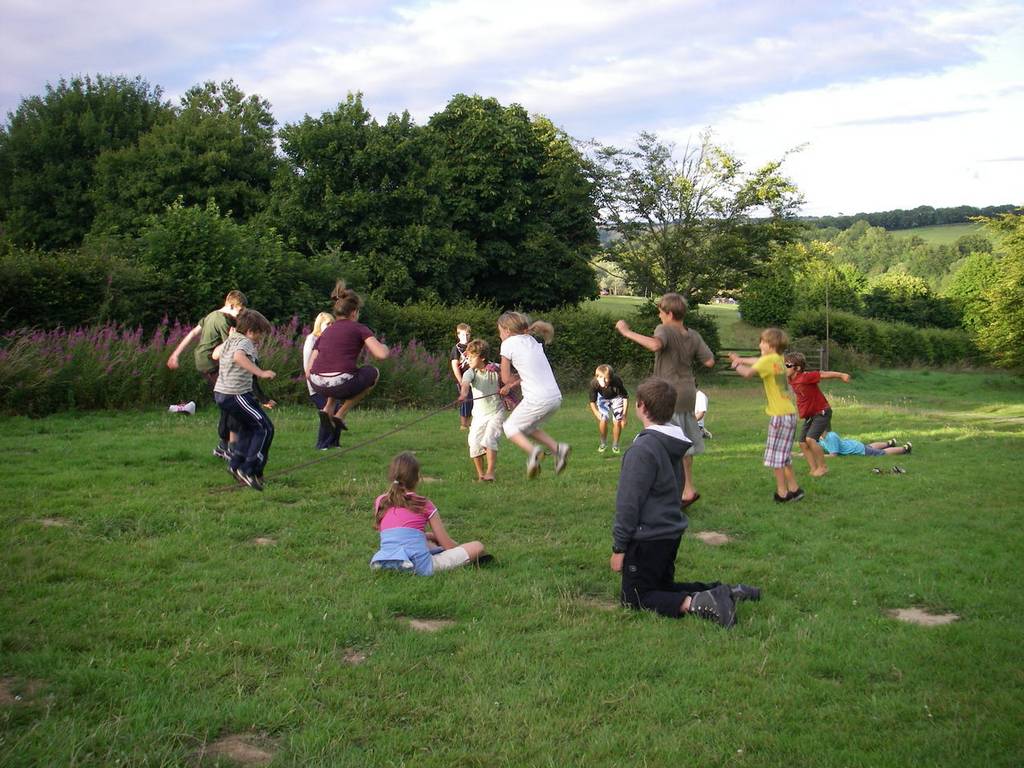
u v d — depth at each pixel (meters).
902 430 16.12
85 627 4.83
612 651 4.82
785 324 49.50
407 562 6.03
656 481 5.48
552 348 28.58
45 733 3.62
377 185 31.39
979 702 4.26
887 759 3.66
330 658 4.58
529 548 6.96
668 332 8.23
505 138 36.84
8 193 34.91
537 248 37.06
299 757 3.60
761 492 9.64
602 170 35.22
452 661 4.65
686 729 3.93
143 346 15.94
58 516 7.24
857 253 88.12
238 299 10.41
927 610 5.80
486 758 3.64
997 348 37.50
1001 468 11.34
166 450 10.27
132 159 31.89
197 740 3.72
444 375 21.03
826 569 6.63
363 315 22.84
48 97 36.06
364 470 9.88
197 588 5.65
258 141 33.97
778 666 4.66
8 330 15.60
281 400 16.67
